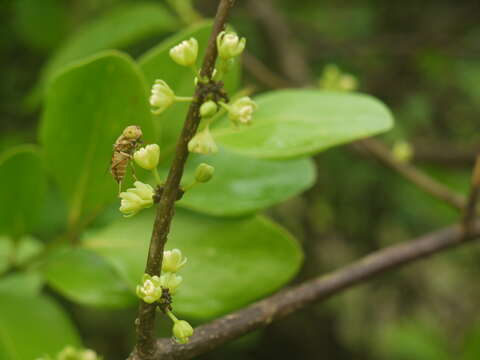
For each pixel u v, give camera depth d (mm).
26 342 278
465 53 656
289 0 672
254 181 273
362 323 698
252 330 230
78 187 272
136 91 252
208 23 256
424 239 282
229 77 262
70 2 491
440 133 690
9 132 500
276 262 262
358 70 663
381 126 245
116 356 580
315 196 613
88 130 262
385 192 635
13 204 282
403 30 688
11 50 509
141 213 286
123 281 278
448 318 706
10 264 287
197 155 277
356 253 662
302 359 645
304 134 246
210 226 268
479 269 743
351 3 681
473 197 281
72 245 278
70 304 531
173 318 198
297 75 535
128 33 397
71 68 250
